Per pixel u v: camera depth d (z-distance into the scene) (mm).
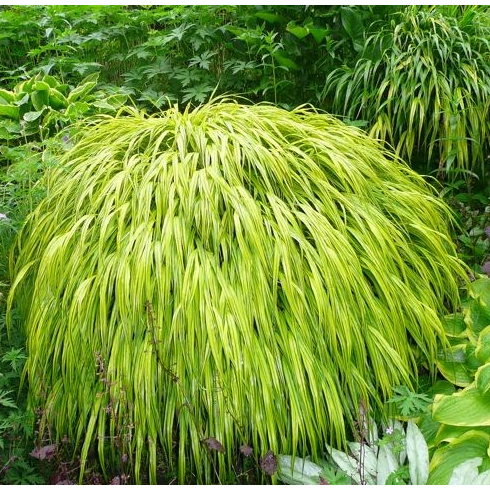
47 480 2301
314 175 2562
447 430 2320
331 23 4215
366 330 2365
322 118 3055
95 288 2311
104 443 2381
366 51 3959
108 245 2410
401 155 3924
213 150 2500
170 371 2143
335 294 2295
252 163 2523
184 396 2180
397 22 4145
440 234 2746
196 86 4297
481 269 3260
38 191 2924
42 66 4715
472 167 3768
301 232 2385
